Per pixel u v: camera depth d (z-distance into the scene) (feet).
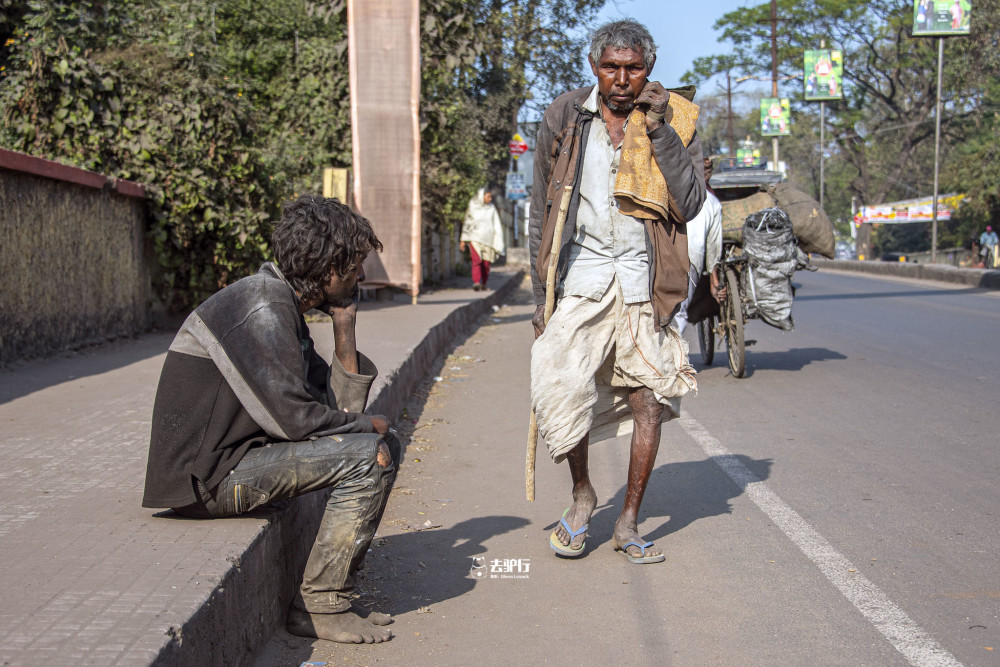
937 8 89.04
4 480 12.08
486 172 72.08
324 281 10.00
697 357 33.40
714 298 28.78
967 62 127.95
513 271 89.51
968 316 45.55
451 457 18.83
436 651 9.92
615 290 12.11
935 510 14.73
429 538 13.75
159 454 9.57
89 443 14.52
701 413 23.09
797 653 9.80
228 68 44.60
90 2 37.88
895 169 152.97
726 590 11.62
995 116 129.18
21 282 23.24
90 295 27.20
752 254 28.14
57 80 29.91
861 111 152.25
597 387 12.91
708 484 16.60
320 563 9.86
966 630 10.29
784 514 14.70
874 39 143.84
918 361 30.81
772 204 32.32
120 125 31.12
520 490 16.38
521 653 9.89
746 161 177.68
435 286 58.23
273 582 9.89
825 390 25.94
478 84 79.77
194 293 33.22
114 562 8.59
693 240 21.43
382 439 9.92
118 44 36.29
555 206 12.26
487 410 23.94
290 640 10.01
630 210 11.98
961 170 130.00
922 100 143.74
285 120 47.85
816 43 151.23
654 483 16.78
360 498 9.68
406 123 39.47
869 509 14.87
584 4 86.38
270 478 9.58
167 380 9.61
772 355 33.50
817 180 202.90
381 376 20.57
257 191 34.32
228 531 9.47
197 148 32.12
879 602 11.12
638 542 12.75
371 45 39.01
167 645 6.89
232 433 9.71
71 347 25.94
